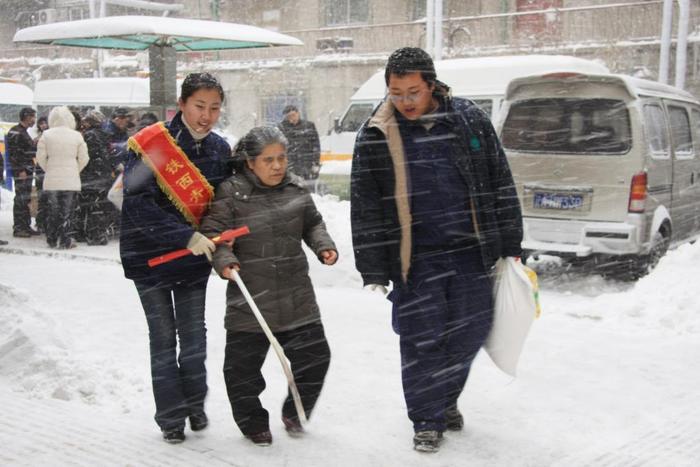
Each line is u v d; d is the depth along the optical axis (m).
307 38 25.83
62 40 11.66
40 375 4.86
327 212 9.48
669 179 8.40
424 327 3.87
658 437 4.13
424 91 3.73
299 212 3.90
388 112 3.84
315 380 4.02
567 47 20.42
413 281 3.89
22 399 4.64
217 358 5.56
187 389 4.06
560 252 7.90
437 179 3.80
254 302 3.81
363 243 3.89
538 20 21.47
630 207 7.68
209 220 3.83
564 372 5.15
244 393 3.91
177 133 3.83
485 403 4.62
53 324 5.48
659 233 8.22
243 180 3.90
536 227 8.03
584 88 7.90
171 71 11.95
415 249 3.88
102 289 7.87
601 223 7.77
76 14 33.53
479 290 3.95
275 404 4.62
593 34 20.36
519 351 3.98
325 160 13.53
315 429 4.22
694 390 4.82
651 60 19.27
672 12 17.84
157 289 3.93
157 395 3.96
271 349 5.69
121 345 5.83
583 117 7.92
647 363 5.32
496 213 3.93
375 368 5.27
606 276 8.62
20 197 11.39
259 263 3.83
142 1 28.55
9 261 9.72
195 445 3.99
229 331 3.89
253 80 26.28
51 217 10.46
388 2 24.86
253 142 3.82
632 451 3.96
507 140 8.22
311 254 8.39
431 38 20.25
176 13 30.44
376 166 3.86
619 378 5.03
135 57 28.38
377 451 3.93
